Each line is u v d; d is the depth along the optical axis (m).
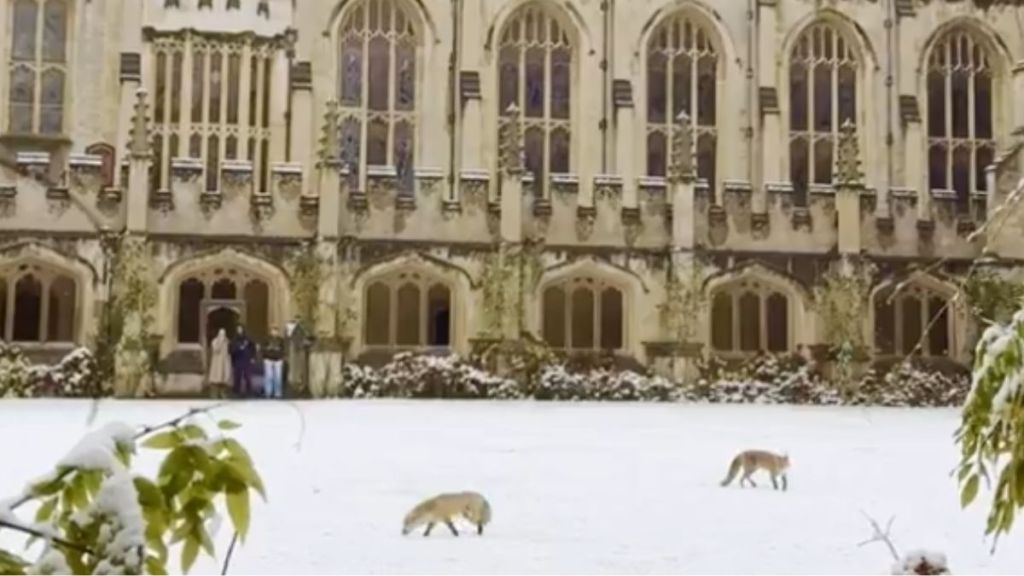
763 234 40.88
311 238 38.50
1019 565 9.80
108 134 43.84
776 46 47.84
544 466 16.66
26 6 43.69
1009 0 48.72
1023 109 46.41
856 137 45.44
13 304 36.94
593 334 40.31
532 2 46.69
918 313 41.81
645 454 18.69
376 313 39.31
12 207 36.91
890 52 48.66
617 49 46.97
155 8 43.62
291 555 9.78
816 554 10.12
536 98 46.88
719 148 47.62
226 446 2.77
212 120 43.81
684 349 39.81
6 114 43.16
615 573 9.23
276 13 44.56
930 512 12.68
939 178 48.88
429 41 45.78
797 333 40.94
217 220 38.16
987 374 4.08
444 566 9.41
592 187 41.62
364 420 25.95
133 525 2.41
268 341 37.69
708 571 9.35
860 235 41.00
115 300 37.22
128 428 2.66
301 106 44.03
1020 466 3.93
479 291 39.47
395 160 45.66
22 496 2.47
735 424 26.75
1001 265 39.78
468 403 34.97
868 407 37.66
